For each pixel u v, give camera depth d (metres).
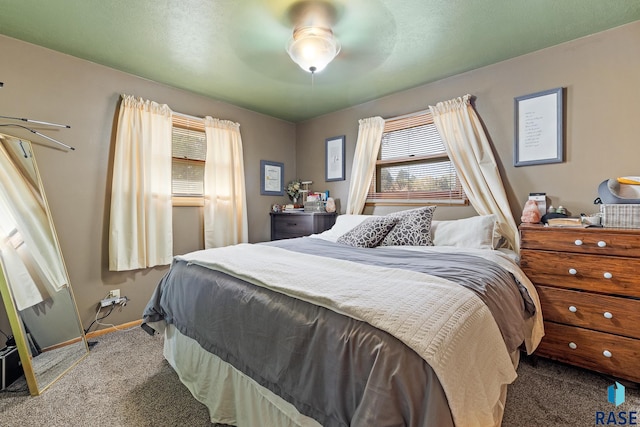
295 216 3.50
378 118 3.14
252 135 3.64
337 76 2.67
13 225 1.90
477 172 2.48
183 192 3.05
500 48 2.21
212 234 3.12
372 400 0.79
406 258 1.73
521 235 1.92
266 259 1.69
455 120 2.58
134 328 2.57
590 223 1.82
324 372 0.96
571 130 2.13
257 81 2.77
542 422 1.40
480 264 1.58
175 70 2.54
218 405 1.41
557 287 1.79
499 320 1.17
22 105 2.12
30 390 1.65
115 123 2.54
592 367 1.68
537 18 1.85
